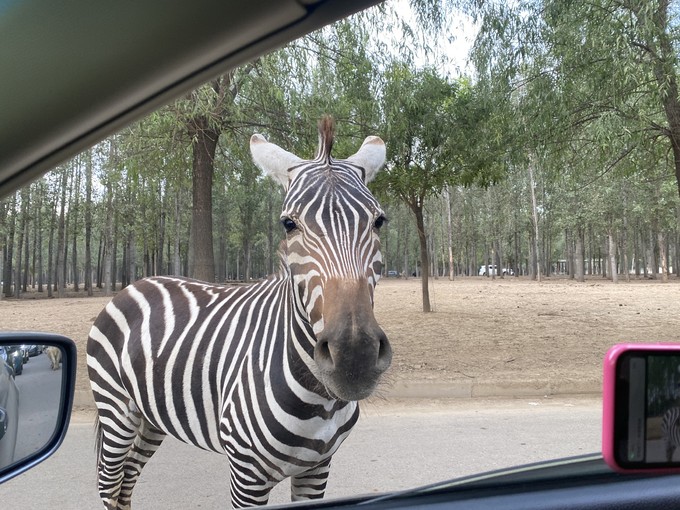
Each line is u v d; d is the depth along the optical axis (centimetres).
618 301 1959
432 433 597
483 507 129
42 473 497
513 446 550
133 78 130
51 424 264
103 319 371
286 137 987
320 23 122
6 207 2758
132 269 3294
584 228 3884
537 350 998
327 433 262
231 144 1050
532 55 1010
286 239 259
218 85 859
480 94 1098
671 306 1739
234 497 274
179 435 318
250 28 120
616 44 821
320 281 227
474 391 771
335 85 1016
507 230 4888
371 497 144
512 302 1962
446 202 4728
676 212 3138
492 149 1165
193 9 112
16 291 3094
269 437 258
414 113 1210
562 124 988
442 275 6256
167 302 349
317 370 238
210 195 972
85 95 131
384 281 4969
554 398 761
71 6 108
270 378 260
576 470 149
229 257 5769
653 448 105
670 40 871
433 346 1039
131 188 1180
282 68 927
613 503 130
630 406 105
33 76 123
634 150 1102
